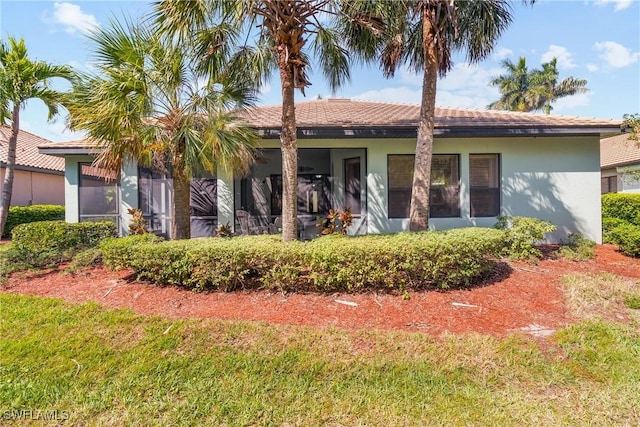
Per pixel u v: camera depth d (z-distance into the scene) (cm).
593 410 292
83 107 633
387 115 1039
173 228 701
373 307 475
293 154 611
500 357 363
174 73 643
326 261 502
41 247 722
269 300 494
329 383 327
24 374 336
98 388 318
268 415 286
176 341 390
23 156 1533
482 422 278
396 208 959
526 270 645
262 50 694
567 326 431
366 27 665
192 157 643
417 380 330
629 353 374
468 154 948
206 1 528
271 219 1066
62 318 445
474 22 743
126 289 539
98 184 984
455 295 513
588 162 952
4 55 898
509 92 3566
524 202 949
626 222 956
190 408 294
